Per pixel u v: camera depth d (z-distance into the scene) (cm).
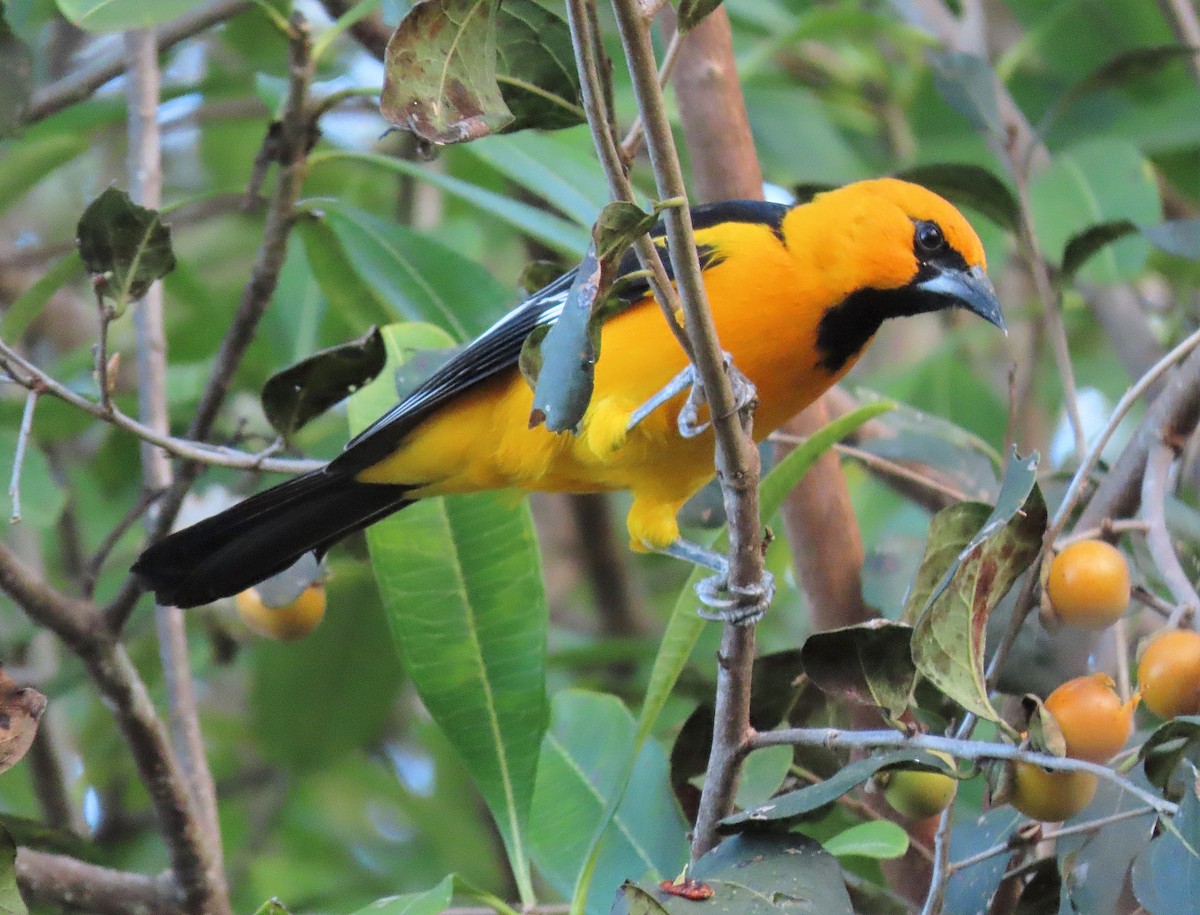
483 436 793
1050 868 646
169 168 1434
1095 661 732
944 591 526
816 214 809
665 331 747
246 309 888
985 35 1333
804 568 883
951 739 533
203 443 862
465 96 488
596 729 823
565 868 780
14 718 562
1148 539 673
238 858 1219
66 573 1170
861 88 1402
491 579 777
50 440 1149
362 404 858
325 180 1359
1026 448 1177
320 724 1179
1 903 589
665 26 923
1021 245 874
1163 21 1258
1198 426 831
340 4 1027
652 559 1514
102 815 1164
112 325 1230
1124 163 1020
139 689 807
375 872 1190
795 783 750
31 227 1455
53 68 1277
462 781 1249
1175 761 559
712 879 561
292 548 824
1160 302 1350
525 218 939
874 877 868
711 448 781
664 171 491
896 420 966
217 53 1372
